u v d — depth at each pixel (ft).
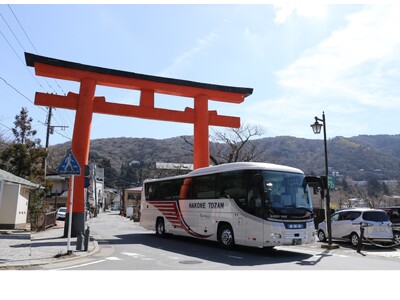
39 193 91.61
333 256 41.14
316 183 45.70
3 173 67.31
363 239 51.01
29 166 92.89
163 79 63.57
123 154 374.63
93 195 229.45
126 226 99.96
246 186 42.98
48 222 85.61
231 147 110.63
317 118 54.80
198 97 67.36
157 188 66.44
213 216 48.62
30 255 36.86
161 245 50.96
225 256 39.63
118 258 37.24
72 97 57.26
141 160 317.83
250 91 70.74
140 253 41.73
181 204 57.26
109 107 60.18
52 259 34.47
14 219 72.02
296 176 43.98
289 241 39.83
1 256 35.88
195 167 66.03
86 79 57.67
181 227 56.65
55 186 179.11
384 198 162.50
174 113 65.57
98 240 56.70
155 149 344.28
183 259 36.83
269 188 41.27
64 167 37.11
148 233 73.51
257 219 40.55
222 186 47.60
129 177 310.45
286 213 40.68
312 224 42.55
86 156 56.49
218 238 47.39
